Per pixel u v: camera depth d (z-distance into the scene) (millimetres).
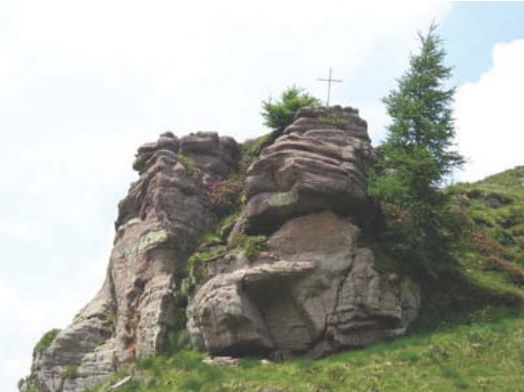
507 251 45500
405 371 31406
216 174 44438
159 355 37062
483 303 38594
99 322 42688
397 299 36375
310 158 37938
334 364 33000
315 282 35906
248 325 34969
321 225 37344
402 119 40625
